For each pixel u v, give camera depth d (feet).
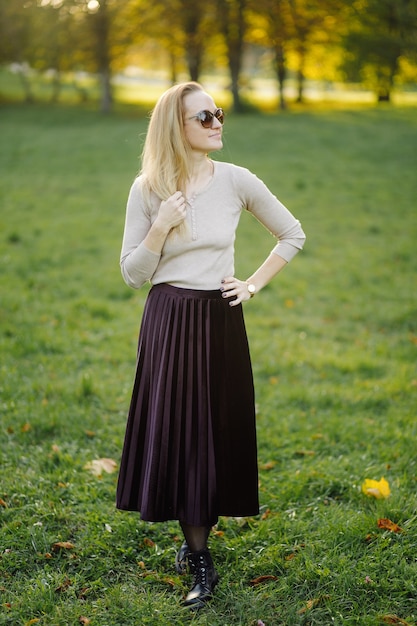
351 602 8.71
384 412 15.42
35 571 9.45
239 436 8.93
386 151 59.62
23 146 63.05
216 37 102.68
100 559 9.66
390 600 8.73
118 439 13.52
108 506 11.05
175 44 100.58
